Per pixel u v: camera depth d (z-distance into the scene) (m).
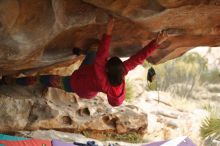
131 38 5.07
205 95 16.59
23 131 6.37
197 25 4.25
